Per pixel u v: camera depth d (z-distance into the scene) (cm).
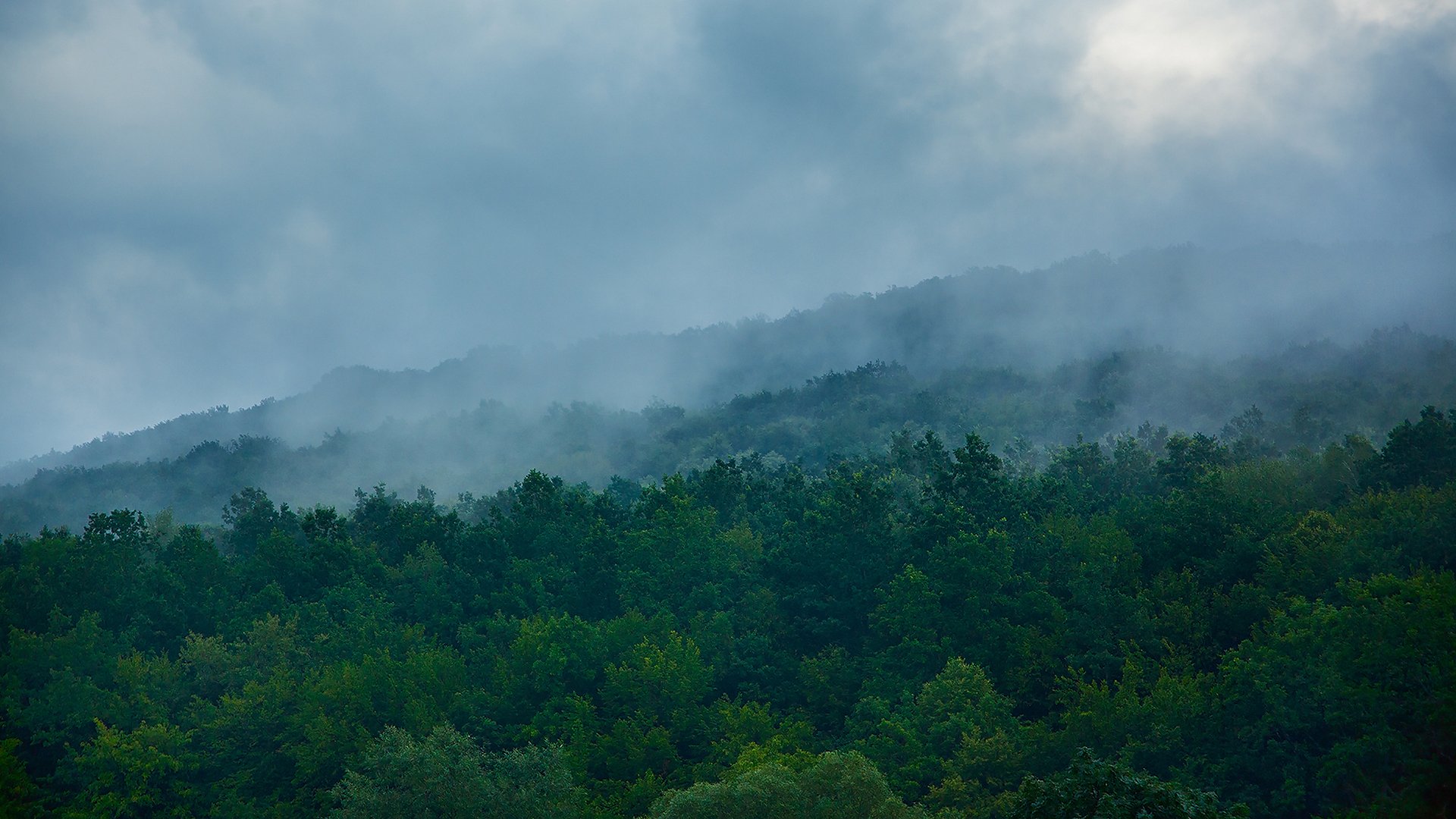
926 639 7594
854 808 5081
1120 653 7481
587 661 7856
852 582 8794
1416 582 6162
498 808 5700
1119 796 3094
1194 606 7625
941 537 8644
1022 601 7806
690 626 8325
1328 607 6475
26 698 7925
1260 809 5638
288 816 6806
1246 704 6122
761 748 6316
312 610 8856
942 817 5447
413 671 7681
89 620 8194
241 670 7919
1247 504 8619
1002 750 6109
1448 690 5312
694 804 5116
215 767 7306
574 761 6675
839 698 7688
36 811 6806
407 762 5788
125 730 7475
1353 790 5350
